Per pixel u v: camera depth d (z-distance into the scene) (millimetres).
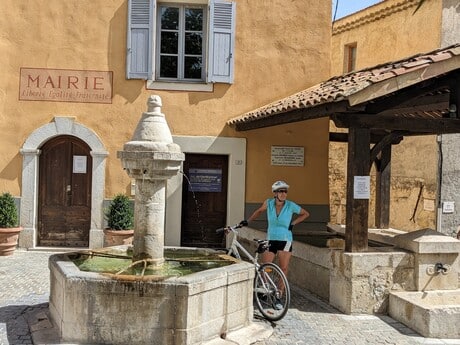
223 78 11414
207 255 7344
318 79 11711
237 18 11539
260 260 8742
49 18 11148
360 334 6262
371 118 7105
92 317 5281
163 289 5207
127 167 5980
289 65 11664
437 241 7160
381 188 10258
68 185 11344
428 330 6223
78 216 11359
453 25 10969
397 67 7070
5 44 11086
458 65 6844
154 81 11312
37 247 11148
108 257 6715
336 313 7082
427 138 11711
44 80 11148
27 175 11094
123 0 11266
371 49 14305
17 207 11062
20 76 11125
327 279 7746
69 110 11203
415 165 12148
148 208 6066
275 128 11578
